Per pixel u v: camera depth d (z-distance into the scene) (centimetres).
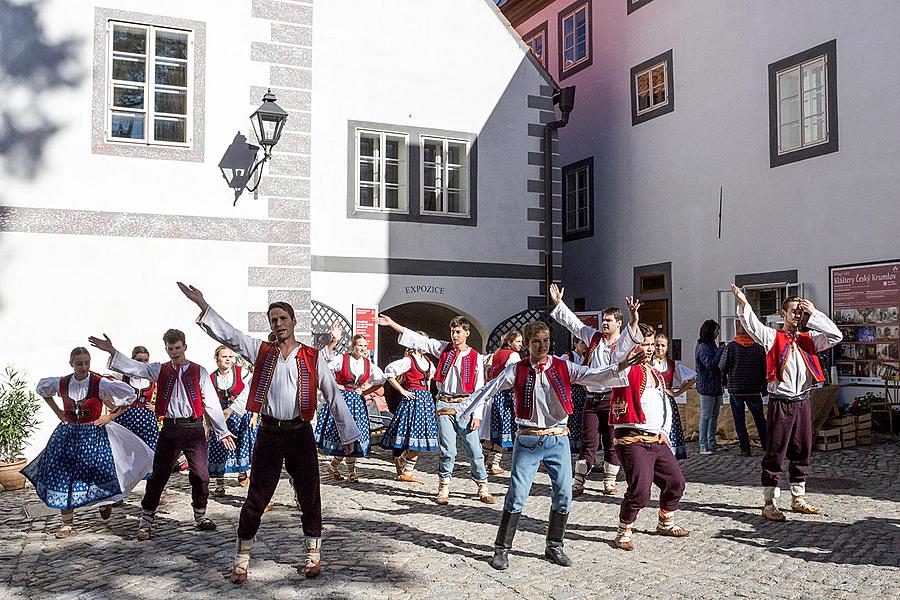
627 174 1557
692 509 710
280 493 795
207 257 999
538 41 1847
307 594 487
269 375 512
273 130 1019
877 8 1103
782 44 1242
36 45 930
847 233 1138
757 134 1281
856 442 1036
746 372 987
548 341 556
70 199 937
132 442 666
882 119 1095
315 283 1269
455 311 1485
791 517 677
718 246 1347
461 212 1388
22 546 611
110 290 951
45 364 918
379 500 768
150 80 980
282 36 1050
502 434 905
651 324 1492
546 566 546
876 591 492
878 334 1096
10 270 909
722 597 485
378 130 1320
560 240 1461
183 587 502
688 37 1418
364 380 875
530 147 1434
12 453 855
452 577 521
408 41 1350
